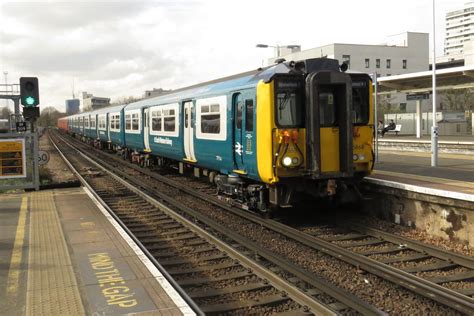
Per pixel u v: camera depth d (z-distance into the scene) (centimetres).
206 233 935
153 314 479
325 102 987
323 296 624
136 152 2433
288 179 991
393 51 7769
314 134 946
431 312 576
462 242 876
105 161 2786
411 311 580
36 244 777
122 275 607
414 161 1722
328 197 1094
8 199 1267
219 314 573
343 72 973
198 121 1403
